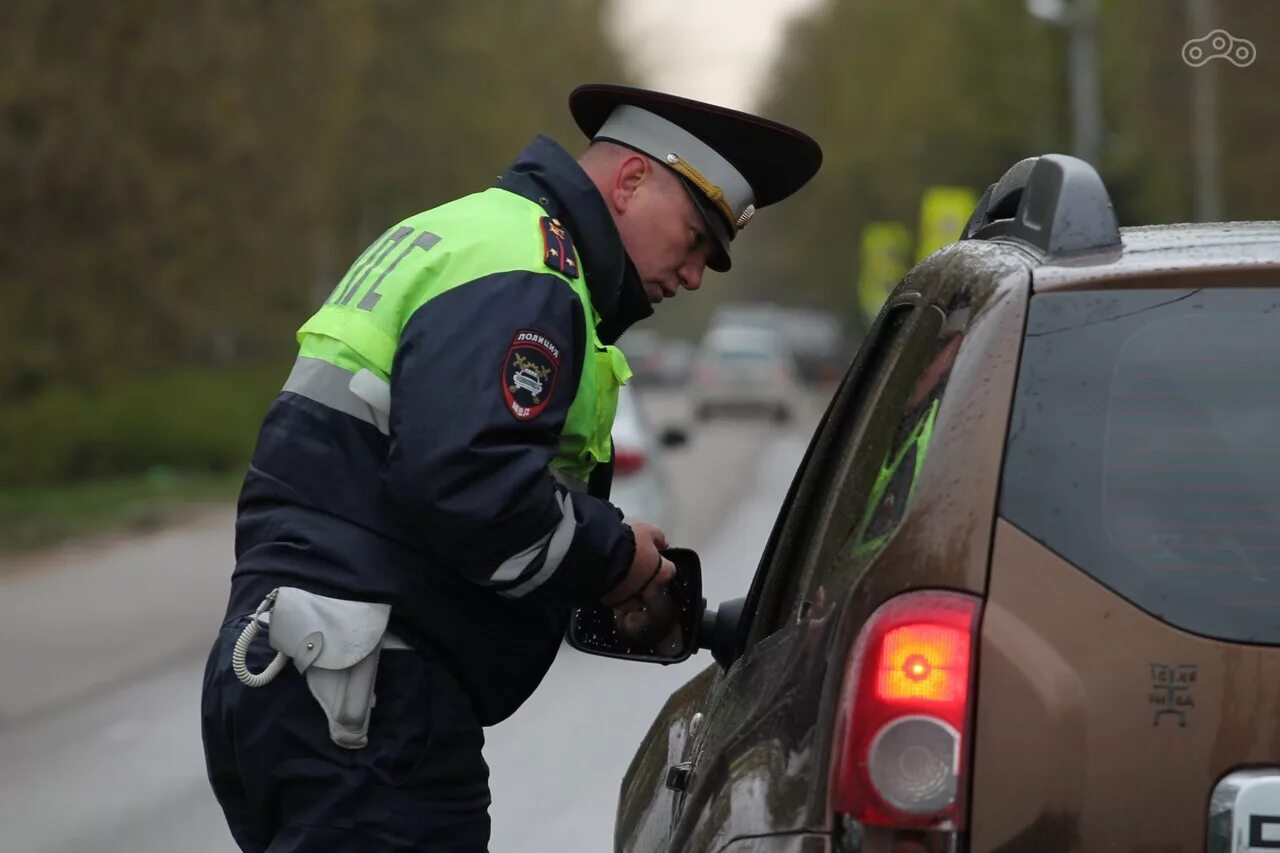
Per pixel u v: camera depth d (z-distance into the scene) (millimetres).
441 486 6871
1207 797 5273
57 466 60719
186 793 17891
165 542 42625
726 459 67188
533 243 7234
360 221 105250
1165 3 80000
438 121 110500
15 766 19141
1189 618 5348
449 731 7301
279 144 72562
